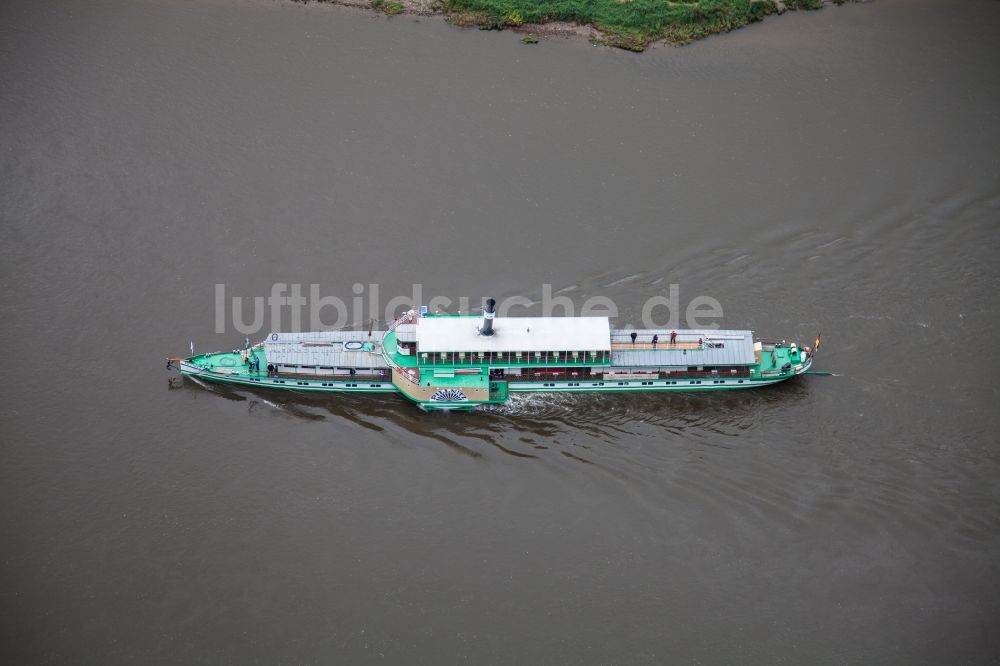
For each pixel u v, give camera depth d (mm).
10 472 155500
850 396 168500
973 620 140000
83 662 135500
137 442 160625
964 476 156375
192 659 135625
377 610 140375
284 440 162750
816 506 153125
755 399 169375
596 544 148375
